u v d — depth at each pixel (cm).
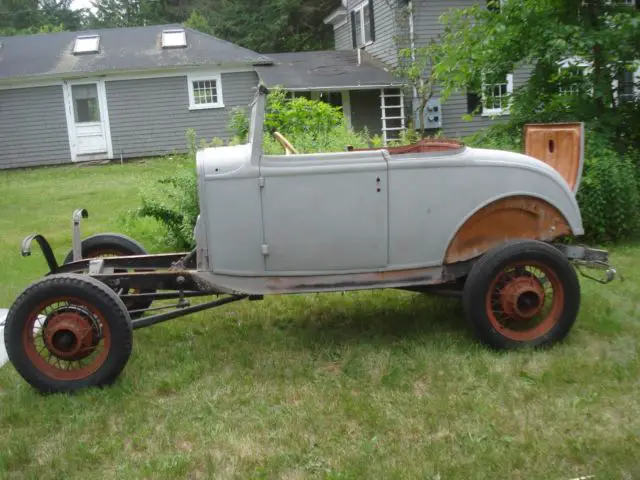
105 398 384
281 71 2050
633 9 845
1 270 721
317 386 393
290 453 318
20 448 332
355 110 2089
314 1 3378
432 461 306
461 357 421
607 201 729
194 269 466
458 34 920
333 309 539
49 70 2020
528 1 824
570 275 424
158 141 2111
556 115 848
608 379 387
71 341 390
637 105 867
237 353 450
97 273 433
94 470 317
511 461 304
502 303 425
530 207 435
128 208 1145
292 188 410
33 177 1803
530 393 369
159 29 2303
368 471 300
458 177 422
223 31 3469
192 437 339
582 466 303
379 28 2159
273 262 418
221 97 2112
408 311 524
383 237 420
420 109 1819
